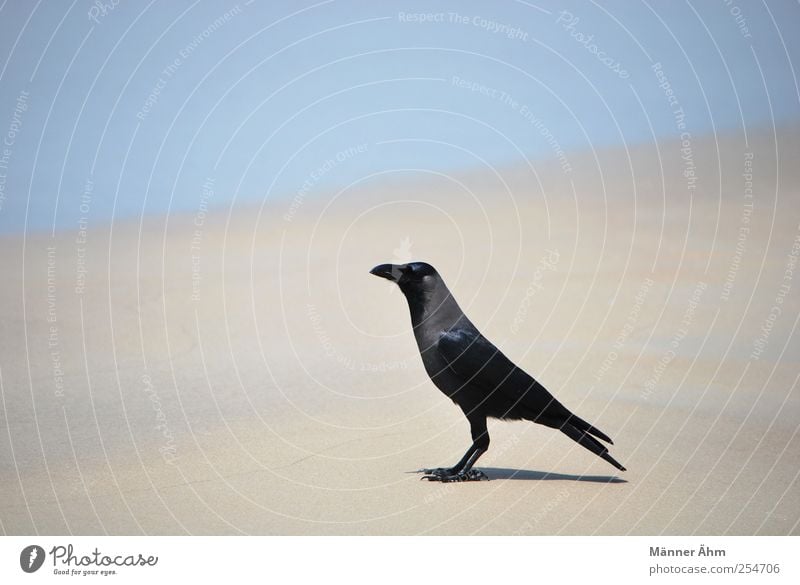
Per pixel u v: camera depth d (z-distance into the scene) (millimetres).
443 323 10000
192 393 12602
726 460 9828
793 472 9469
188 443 10703
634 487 9352
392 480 9680
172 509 8914
